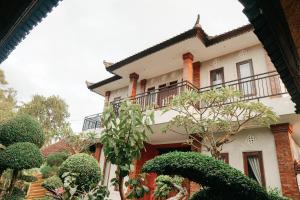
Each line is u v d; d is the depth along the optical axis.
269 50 3.42
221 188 3.39
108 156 3.13
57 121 26.77
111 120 3.24
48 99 27.38
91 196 3.55
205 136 7.37
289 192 7.35
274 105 7.77
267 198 3.29
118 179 3.19
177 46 10.72
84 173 8.23
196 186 8.63
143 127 3.32
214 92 6.83
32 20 3.76
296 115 7.54
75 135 13.12
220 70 10.91
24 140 8.73
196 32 9.79
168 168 3.50
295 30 3.13
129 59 12.52
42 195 11.70
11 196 8.09
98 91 17.20
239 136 9.22
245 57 10.34
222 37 10.04
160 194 5.66
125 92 15.69
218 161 3.47
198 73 11.41
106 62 13.95
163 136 11.30
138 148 3.18
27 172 12.12
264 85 9.24
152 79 13.75
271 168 8.16
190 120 7.40
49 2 3.55
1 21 3.65
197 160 3.43
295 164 7.57
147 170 3.58
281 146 7.97
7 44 4.35
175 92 11.60
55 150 16.75
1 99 22.70
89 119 14.85
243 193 3.22
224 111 6.95
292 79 4.00
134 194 3.16
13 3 3.30
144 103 12.81
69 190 3.76
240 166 8.76
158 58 11.88
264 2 2.64
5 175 10.85
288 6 2.76
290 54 3.34
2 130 8.78
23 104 26.38
